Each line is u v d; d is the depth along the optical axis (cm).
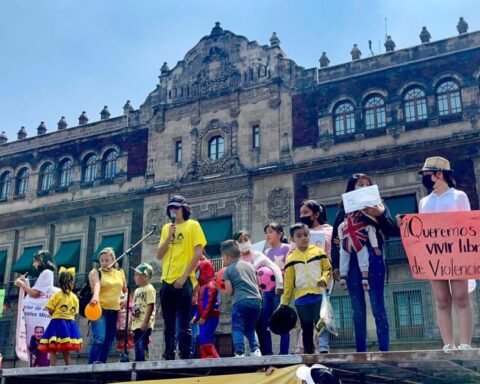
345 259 964
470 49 2820
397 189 2791
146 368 949
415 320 2559
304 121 3100
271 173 3078
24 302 1338
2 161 3981
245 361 876
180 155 3388
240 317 980
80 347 1203
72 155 3734
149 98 3578
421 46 2942
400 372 1012
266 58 3284
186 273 1025
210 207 3189
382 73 2988
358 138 2947
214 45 3456
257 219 3058
